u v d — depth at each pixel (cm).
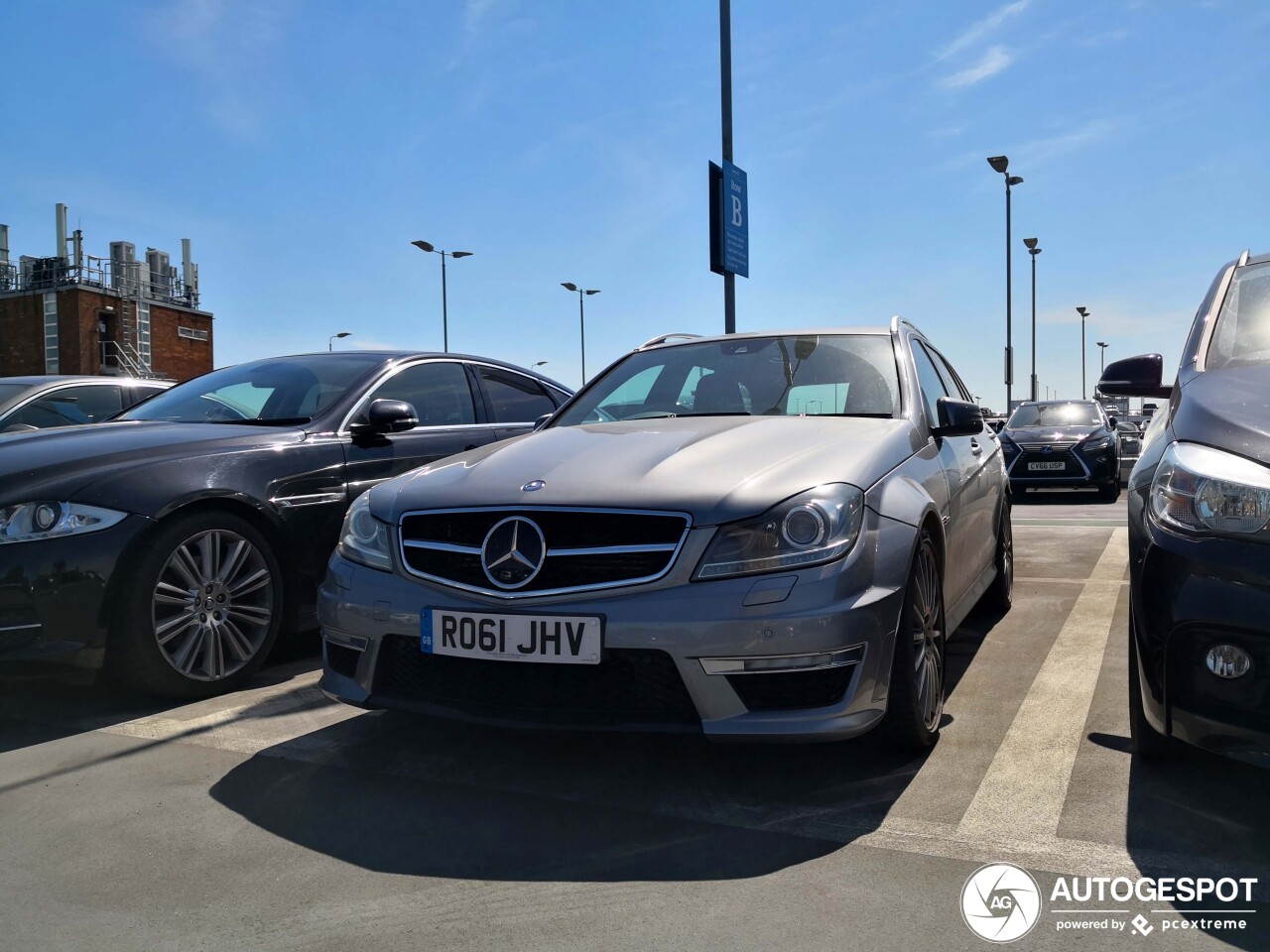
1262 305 326
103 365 4722
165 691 361
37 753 315
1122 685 371
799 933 198
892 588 270
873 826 249
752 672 251
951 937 196
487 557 271
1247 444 236
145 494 357
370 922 206
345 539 310
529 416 575
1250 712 221
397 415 432
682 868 228
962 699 358
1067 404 1418
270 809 267
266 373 501
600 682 261
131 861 237
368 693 289
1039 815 253
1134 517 261
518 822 256
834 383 379
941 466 351
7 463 351
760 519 258
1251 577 221
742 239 1178
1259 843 236
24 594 329
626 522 263
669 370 417
